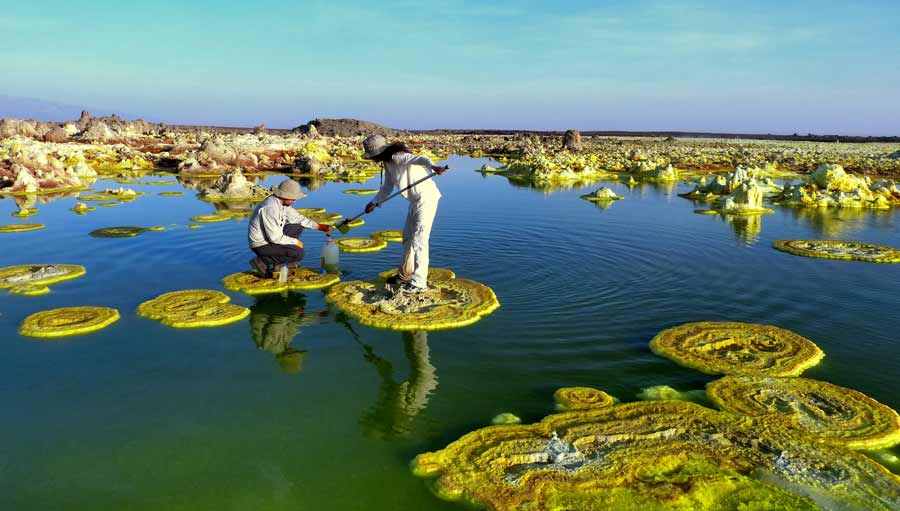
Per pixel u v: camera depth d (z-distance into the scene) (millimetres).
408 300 8766
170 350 7094
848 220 16578
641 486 4562
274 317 8234
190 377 6402
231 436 5246
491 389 6172
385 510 4312
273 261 9852
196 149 38562
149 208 17641
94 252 11719
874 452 5031
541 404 5871
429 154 51938
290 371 6574
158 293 9125
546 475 4711
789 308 8648
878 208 19109
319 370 6602
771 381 6250
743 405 5766
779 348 7113
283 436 5258
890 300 9039
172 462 4859
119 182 25625
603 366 6719
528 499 4426
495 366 6719
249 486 4551
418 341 7422
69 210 17094
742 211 17875
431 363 6789
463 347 7238
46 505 4316
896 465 4859
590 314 8375
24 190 21266
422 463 4844
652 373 6547
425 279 9148
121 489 4508
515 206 18672
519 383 6309
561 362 6820
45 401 5844
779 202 20188
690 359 6805
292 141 40312
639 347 7246
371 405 5836
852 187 20172
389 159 9211
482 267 10836
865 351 7129
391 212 17188
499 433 5293
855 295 9266
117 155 35469
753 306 8727
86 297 8914
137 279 9867
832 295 9258
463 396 6027
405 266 9477
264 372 6543
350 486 4570
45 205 18094
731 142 87000
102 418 5535
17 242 12586
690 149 57156
